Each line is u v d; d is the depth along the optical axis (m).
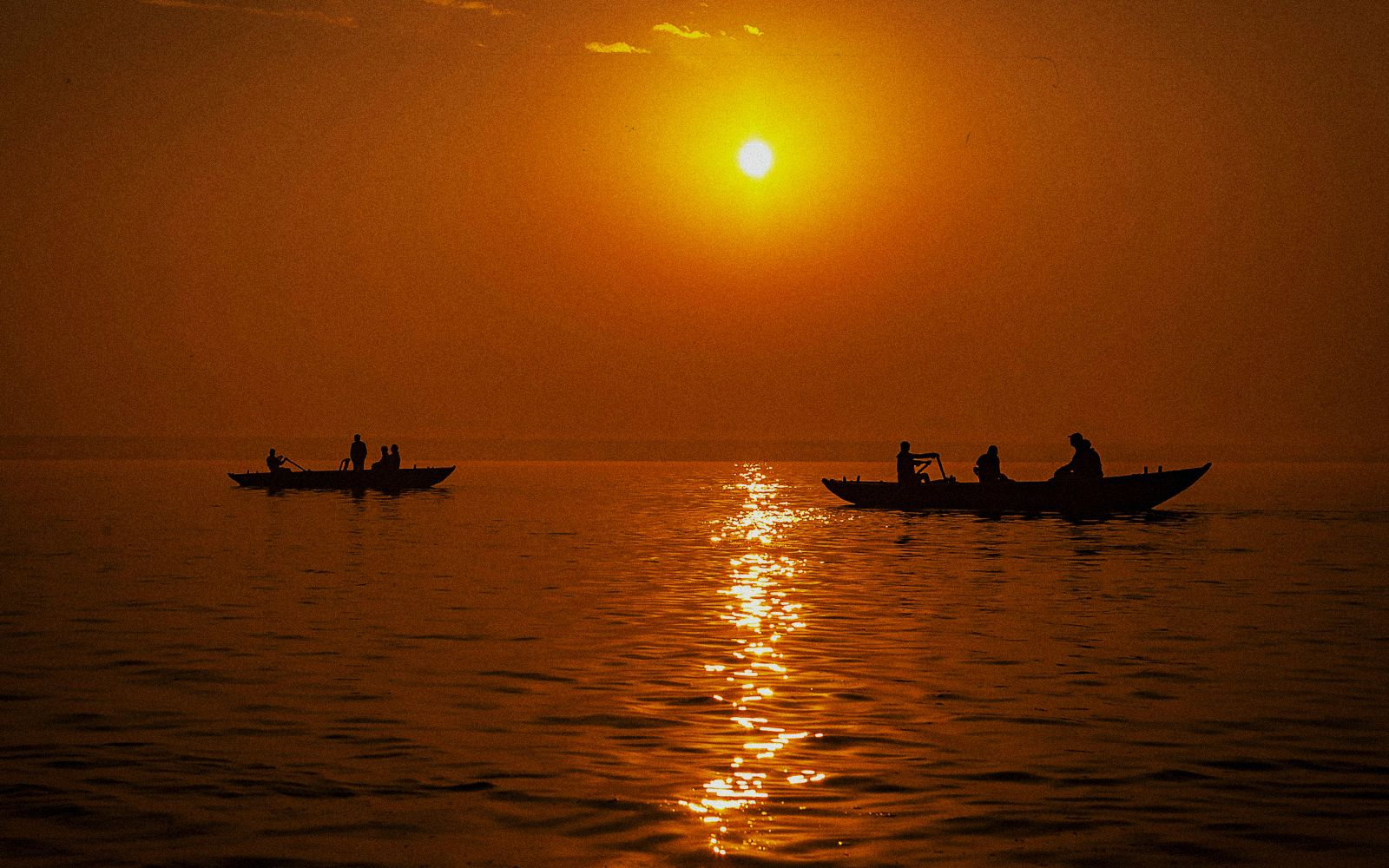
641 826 10.95
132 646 18.94
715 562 30.83
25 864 10.11
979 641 19.48
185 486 70.25
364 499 58.06
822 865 10.08
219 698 15.56
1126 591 25.16
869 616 21.91
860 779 12.26
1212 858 10.24
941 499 49.34
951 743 13.52
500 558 31.48
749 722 14.38
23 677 16.72
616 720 14.47
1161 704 15.24
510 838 10.66
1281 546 34.69
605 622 21.23
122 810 11.36
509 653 18.45
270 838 10.66
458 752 13.20
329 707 15.08
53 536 37.31
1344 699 15.51
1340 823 11.02
